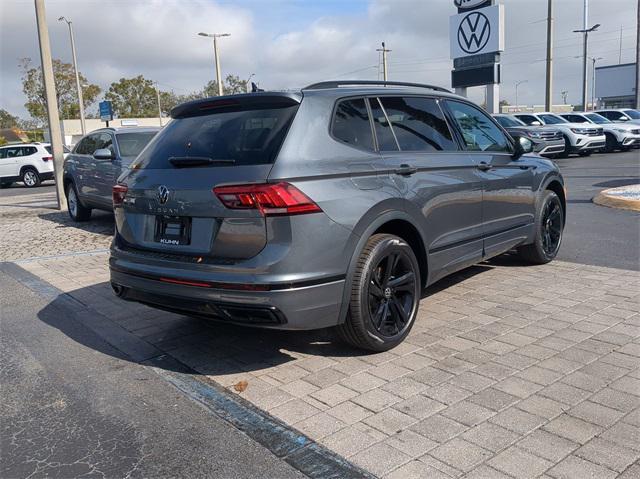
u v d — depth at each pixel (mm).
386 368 4070
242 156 3846
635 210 9984
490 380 3801
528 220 6230
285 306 3641
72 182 11797
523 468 2848
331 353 4402
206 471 2998
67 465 3115
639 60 32750
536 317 4949
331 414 3477
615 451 2959
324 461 3002
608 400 3475
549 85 30000
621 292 5559
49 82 13867
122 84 72812
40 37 13703
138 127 10938
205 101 4352
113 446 3283
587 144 21781
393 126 4617
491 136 5859
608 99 67438
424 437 3162
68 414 3678
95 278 7148
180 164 4066
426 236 4656
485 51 28578
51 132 14031
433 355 4246
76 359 4574
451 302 5461
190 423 3486
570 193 12531
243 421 3465
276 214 3604
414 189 4496
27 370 4391
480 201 5328
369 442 3148
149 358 4527
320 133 3994
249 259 3678
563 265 6684
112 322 5445
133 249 4410
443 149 5027
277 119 3979
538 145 6699
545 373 3863
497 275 6352
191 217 3938
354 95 4410
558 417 3305
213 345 4719
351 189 3982
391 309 4359
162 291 4016
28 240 10180
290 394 3766
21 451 3271
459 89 30219
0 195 21547
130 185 4406
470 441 3104
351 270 3961
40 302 6203
